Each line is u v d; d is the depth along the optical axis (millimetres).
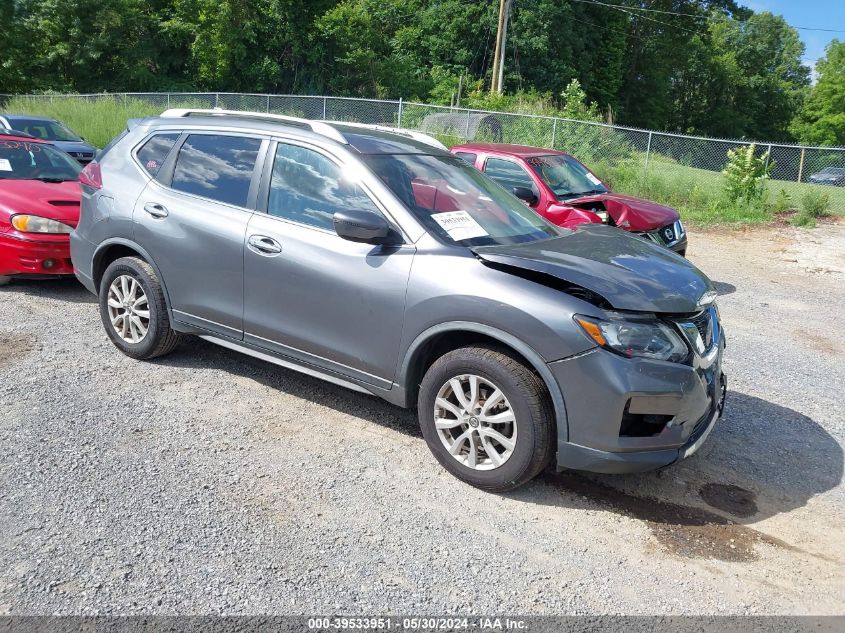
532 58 46562
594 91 53312
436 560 3195
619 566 3240
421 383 3977
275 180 4512
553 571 3172
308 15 37344
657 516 3686
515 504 3705
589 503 3768
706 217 15195
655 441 3512
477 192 4617
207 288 4711
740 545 3471
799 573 3266
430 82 42594
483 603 2932
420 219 4031
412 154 4629
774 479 4172
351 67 39375
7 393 4598
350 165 4246
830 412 5254
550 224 4816
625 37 55719
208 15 35719
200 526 3330
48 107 25484
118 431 4207
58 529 3242
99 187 5316
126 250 5270
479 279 3682
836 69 64375
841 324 7836
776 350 6758
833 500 3961
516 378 3562
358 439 4312
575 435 3514
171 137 5121
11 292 6922
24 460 3811
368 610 2846
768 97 76125
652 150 18344
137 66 35375
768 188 16625
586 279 3562
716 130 74250
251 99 24844
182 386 4910
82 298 6867
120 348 5344
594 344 3416
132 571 2988
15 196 6793
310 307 4234
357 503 3615
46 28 34281
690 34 65375
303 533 3332
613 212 7852
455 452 3861
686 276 3928
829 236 13641
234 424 4406
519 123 19688
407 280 3871
